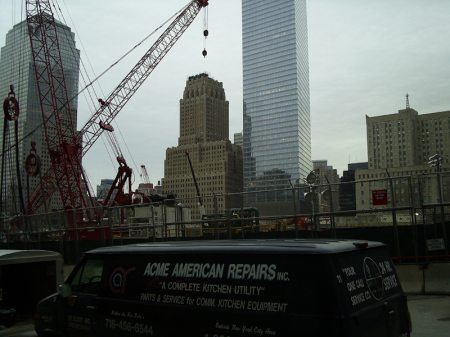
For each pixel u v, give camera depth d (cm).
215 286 547
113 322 653
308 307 466
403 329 559
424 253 1383
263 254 516
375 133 19800
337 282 462
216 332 533
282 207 1612
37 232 2367
